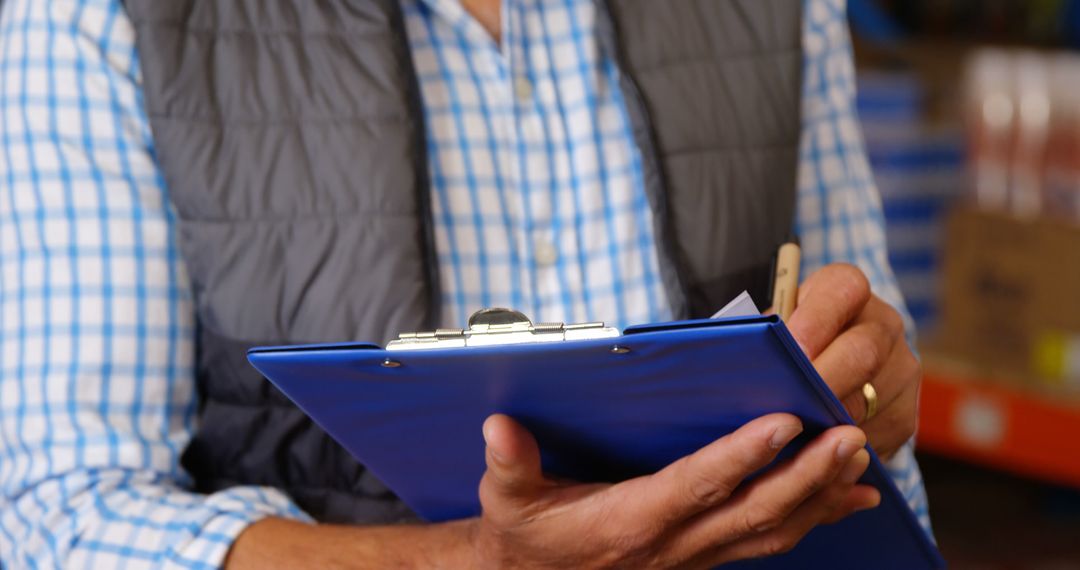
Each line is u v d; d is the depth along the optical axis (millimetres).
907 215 3518
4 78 1333
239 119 1331
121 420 1322
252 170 1325
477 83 1416
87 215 1312
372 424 1047
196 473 1416
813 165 1532
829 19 1547
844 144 1554
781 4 1466
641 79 1420
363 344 909
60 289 1305
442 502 1243
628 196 1425
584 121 1425
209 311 1340
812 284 1197
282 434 1380
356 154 1328
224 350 1347
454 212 1389
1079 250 3170
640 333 858
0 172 1327
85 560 1241
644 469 1115
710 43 1450
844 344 1150
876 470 1059
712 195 1416
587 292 1422
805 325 1146
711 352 868
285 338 1342
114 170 1325
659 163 1401
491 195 1401
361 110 1340
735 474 974
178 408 1376
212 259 1325
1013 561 3607
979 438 3314
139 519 1253
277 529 1245
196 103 1320
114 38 1331
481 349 882
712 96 1435
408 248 1325
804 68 1508
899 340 1248
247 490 1338
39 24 1327
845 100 1561
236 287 1325
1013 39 3990
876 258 1573
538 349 875
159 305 1337
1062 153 3348
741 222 1425
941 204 3514
